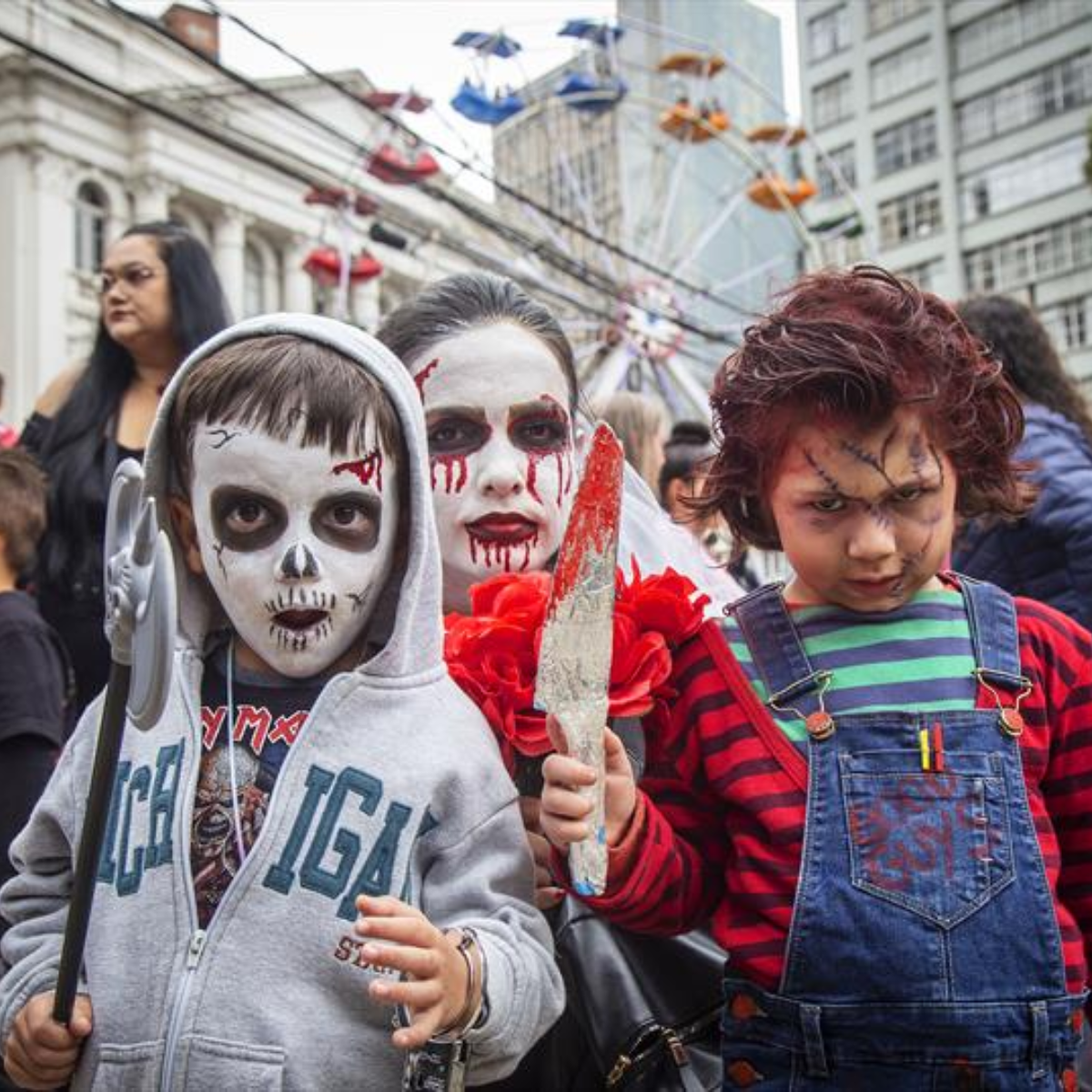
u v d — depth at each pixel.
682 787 1.29
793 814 1.18
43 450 2.59
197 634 1.34
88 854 1.09
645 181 14.55
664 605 1.28
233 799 1.24
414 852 1.23
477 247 14.04
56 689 2.15
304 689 1.29
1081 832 1.24
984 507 1.38
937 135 29.08
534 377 1.58
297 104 20.19
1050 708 1.24
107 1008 1.18
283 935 1.17
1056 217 27.25
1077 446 2.41
